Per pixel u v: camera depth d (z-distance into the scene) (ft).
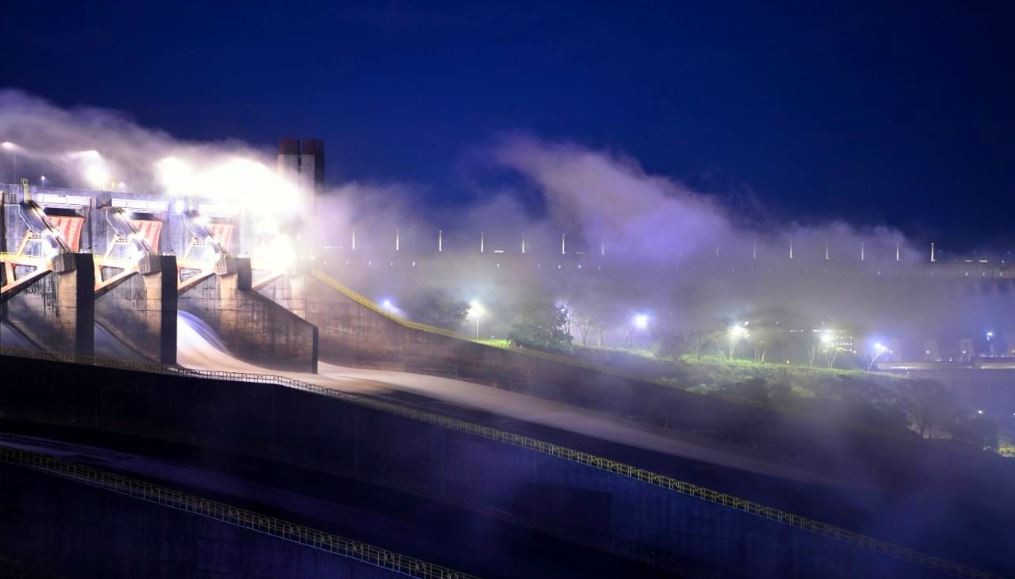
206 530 194.08
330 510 244.83
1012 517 265.95
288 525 224.33
